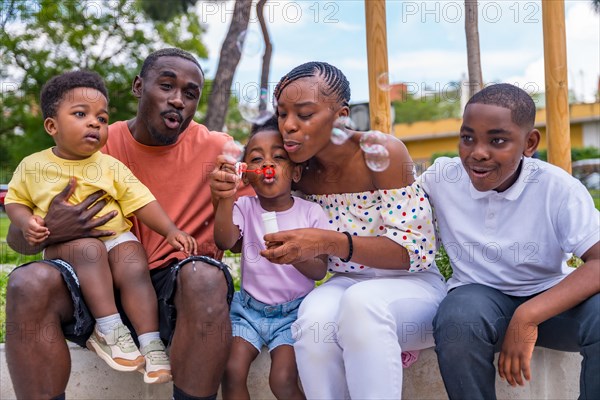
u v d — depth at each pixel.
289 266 1.72
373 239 1.65
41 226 1.54
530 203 1.60
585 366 1.43
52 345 1.43
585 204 1.55
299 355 1.54
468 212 1.67
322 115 1.62
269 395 1.70
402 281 1.63
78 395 1.68
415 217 1.67
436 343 1.50
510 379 1.47
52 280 1.43
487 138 1.52
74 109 1.61
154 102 1.70
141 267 1.62
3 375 1.71
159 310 1.61
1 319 2.21
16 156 12.51
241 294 1.76
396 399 1.46
